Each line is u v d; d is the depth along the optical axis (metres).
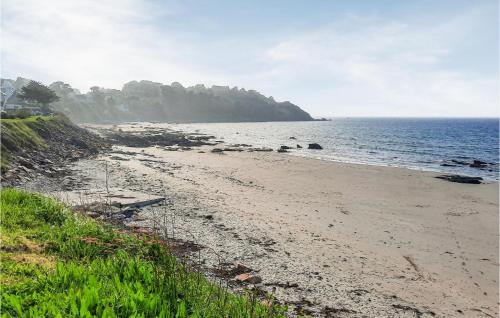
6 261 7.52
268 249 16.42
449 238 19.88
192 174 38.47
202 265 13.70
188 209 22.92
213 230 18.67
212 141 88.19
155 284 6.31
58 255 8.86
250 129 163.38
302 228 20.25
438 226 22.14
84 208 19.08
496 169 51.59
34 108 96.06
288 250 16.48
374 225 21.75
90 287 5.49
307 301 11.79
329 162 51.97
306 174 41.00
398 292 13.12
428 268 15.59
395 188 34.19
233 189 31.17
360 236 19.45
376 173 42.41
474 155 69.31
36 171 32.38
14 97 111.38
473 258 17.02
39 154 40.00
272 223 20.88
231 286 12.12
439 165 54.59
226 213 22.50
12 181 26.48
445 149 79.50
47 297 5.34
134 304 5.05
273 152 67.19
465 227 22.14
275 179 37.53
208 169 43.03
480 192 33.28
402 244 18.52
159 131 112.88
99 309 4.88
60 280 6.10
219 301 6.71
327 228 20.59
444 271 15.37
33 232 10.38
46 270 7.27
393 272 14.91
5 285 6.03
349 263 15.48
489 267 16.03
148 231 16.98
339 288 13.01
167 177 35.47
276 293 12.12
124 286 5.84
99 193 24.56
